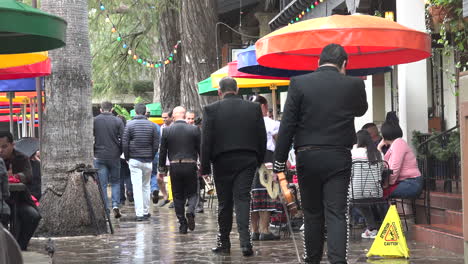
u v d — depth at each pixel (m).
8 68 10.08
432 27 13.54
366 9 14.84
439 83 17.52
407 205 12.27
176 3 23.62
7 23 6.63
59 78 11.77
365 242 10.00
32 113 23.23
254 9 28.56
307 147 6.59
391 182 10.48
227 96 8.77
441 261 8.24
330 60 6.77
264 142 8.81
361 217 11.70
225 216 9.02
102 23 26.11
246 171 8.70
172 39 24.86
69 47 11.80
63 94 11.76
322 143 6.54
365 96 6.74
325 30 8.72
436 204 10.77
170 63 24.95
